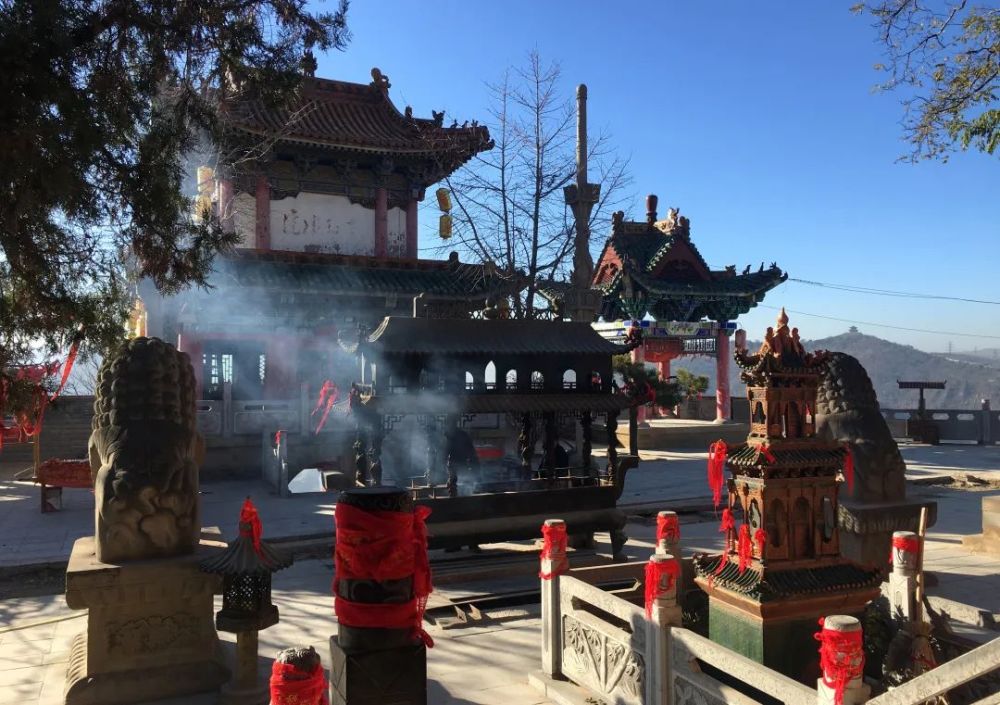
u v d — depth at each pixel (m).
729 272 32.59
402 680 3.88
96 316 7.74
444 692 6.47
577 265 23.97
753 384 5.66
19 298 7.43
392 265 25.56
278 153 24.94
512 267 25.11
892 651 5.95
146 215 7.74
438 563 10.25
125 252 8.09
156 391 6.91
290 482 18.91
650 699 5.18
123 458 6.56
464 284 25.89
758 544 5.39
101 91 7.22
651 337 30.73
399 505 3.96
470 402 10.29
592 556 10.95
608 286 31.05
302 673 3.54
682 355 33.19
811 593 5.21
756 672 4.28
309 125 25.19
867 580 5.38
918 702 3.41
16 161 6.05
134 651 6.35
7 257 7.14
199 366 22.97
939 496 18.06
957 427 32.53
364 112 27.58
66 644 7.89
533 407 10.57
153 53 7.84
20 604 9.46
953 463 24.84
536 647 7.61
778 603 5.16
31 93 6.12
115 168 7.53
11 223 6.61
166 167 7.97
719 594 5.64
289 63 8.91
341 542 3.95
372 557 3.88
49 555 11.72
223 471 20.39
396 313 25.50
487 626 8.28
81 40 7.08
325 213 26.19
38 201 6.55
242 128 21.81
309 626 8.34
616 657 5.66
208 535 7.83
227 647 7.51
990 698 3.14
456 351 10.23
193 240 8.52
